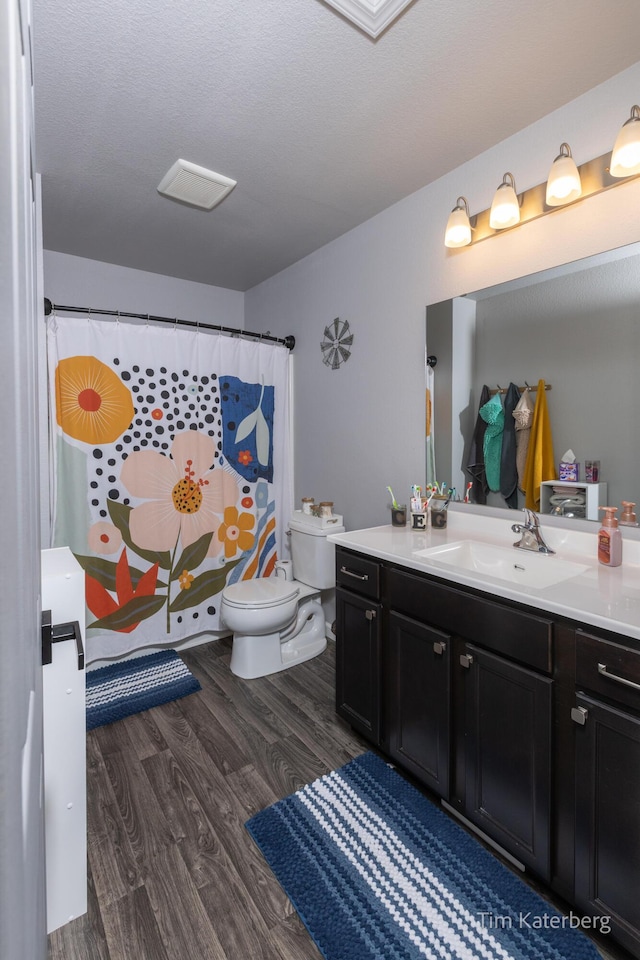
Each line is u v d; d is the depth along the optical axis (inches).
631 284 60.0
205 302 136.4
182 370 103.1
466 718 56.1
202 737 75.9
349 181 83.5
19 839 8.0
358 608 72.7
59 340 88.7
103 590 95.2
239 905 48.8
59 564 47.7
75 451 90.7
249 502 115.6
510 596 49.9
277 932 46.3
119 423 95.3
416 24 52.6
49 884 45.8
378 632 68.8
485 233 75.4
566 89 62.7
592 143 62.7
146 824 58.9
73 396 90.0
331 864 53.1
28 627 12.1
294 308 121.4
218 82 60.7
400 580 65.0
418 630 61.7
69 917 46.9
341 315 106.0
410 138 72.2
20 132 11.5
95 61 56.9
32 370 17.3
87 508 92.4
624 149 54.1
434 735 59.9
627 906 41.2
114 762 70.1
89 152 75.0
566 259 66.2
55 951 44.4
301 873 52.1
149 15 51.1
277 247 110.7
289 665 99.6
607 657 42.4
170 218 96.3
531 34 54.1
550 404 68.8
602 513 63.7
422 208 86.0
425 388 87.0
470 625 55.1
